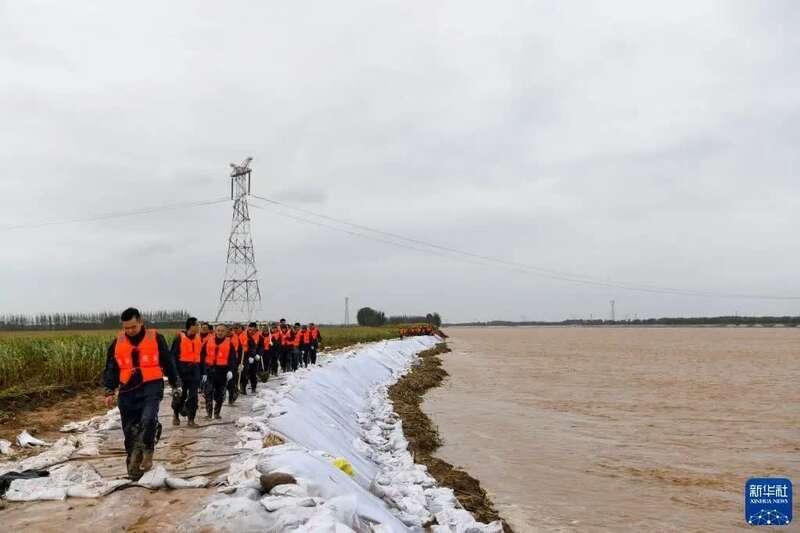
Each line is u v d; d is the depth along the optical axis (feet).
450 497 35.29
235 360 45.19
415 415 67.10
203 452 31.89
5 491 24.79
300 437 38.29
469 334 549.95
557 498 39.91
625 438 58.70
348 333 237.04
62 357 67.92
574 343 308.40
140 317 26.73
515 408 77.82
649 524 35.17
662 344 292.20
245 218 152.25
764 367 142.92
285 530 18.83
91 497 23.48
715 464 48.83
